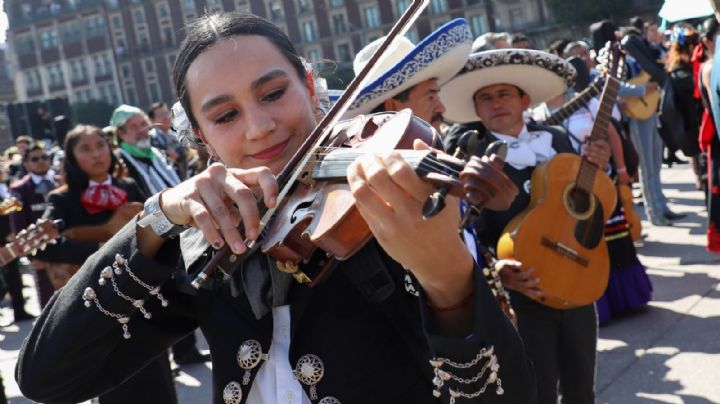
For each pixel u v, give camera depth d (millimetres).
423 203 1237
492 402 1404
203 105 1646
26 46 74938
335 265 1552
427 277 1351
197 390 5672
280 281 1561
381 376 1516
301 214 1577
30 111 20219
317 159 1650
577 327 3420
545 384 3354
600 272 3482
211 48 1637
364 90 2869
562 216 3471
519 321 3354
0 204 4367
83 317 1628
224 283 1648
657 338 5344
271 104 1643
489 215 3543
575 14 51906
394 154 1224
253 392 1608
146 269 1591
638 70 8727
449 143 3475
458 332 1413
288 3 58125
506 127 3639
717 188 5246
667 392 4535
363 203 1256
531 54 3479
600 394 4645
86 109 71188
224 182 1460
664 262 7023
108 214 4547
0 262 3729
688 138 6402
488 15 55781
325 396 1511
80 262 4305
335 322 1541
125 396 3734
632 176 7062
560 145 3764
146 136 5902
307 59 1930
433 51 2959
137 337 1734
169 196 1508
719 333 5234
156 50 70562
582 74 5945
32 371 1680
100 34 72312
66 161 4547
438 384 1410
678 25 6691
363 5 57938
